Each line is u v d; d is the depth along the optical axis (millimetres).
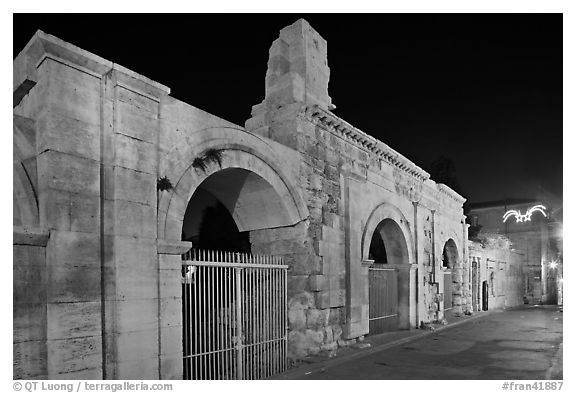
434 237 18188
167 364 6871
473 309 24703
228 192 10484
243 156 9055
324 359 10117
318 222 10977
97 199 6273
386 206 14531
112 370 6172
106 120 6555
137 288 6551
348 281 11867
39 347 5621
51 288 5688
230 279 8758
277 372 9648
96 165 6328
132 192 6656
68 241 5895
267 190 9961
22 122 6156
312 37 11859
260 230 11016
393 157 15086
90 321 5984
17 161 6035
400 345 12914
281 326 10031
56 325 5676
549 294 35281
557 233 35375
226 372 8523
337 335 11227
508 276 31328
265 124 11180
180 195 7578
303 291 10320
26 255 5629
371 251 19188
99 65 6516
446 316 20734
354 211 12438
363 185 13188
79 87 6309
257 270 9453
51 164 5879
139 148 6840
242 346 8711
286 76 11164
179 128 7723
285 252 10594
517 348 12680
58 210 5859
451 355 11523
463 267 22484
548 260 35656
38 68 6262
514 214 37094
